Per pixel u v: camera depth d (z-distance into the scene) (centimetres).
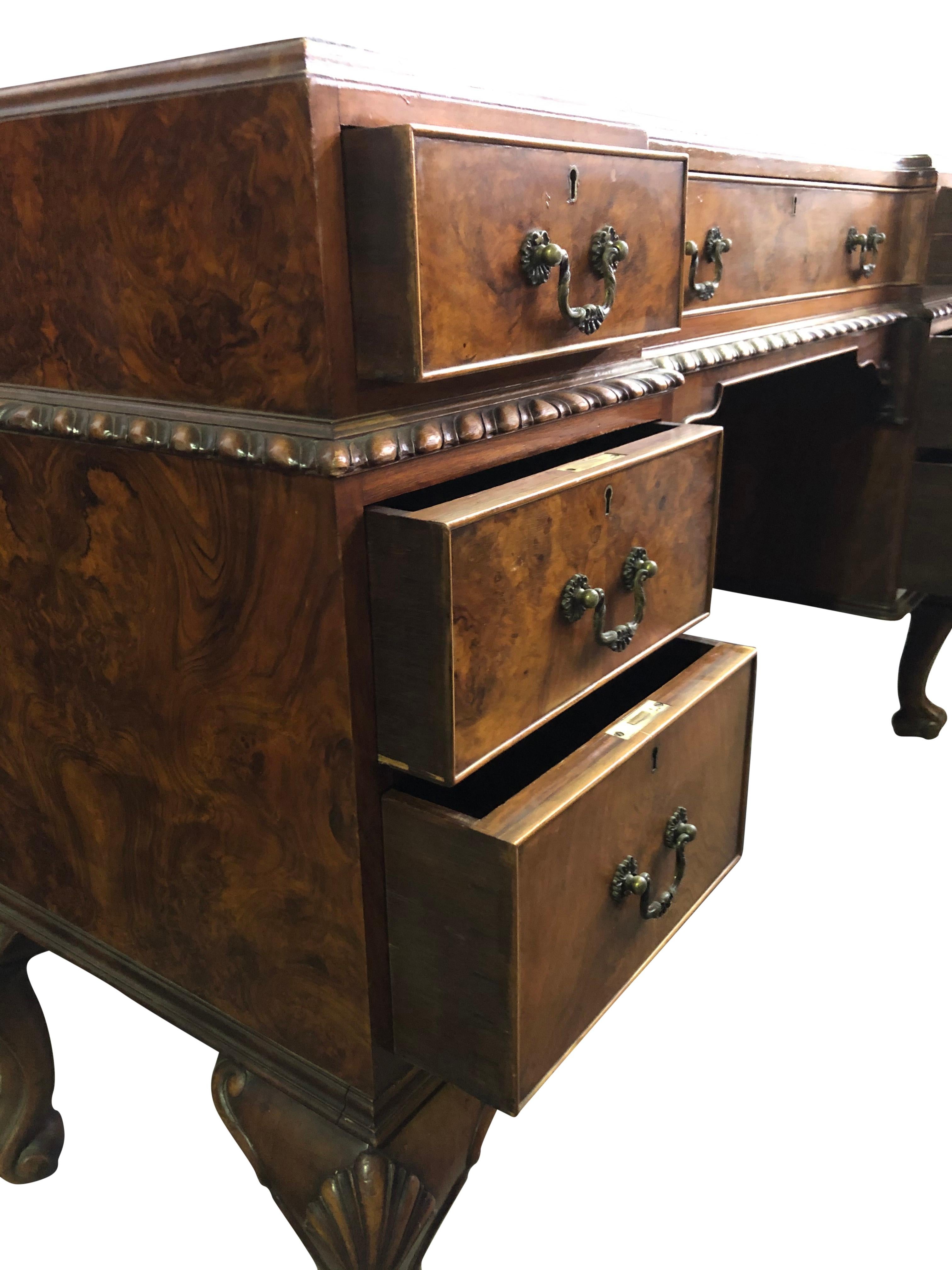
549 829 79
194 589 81
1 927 116
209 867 92
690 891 110
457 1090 98
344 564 72
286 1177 93
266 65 63
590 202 79
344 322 68
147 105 69
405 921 83
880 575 188
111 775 96
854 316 153
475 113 73
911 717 205
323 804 80
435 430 74
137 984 105
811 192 132
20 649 99
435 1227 98
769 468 194
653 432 103
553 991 85
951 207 163
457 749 75
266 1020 94
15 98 76
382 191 64
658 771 96
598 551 86
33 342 84
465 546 70
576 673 87
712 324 119
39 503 89
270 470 72
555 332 79
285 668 78
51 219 78
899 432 177
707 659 109
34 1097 123
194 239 70
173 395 77
